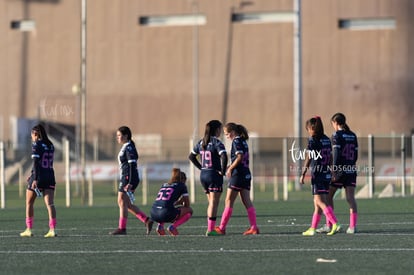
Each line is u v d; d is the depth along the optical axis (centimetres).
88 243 6644
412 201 11562
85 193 14675
